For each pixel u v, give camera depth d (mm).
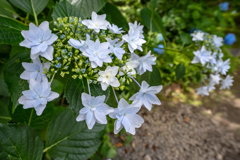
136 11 1278
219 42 469
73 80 225
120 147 861
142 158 846
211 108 1219
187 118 1091
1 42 244
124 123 224
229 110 1218
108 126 765
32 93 198
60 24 232
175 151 912
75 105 219
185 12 1490
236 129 1089
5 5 315
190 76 1291
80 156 331
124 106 225
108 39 220
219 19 1679
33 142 268
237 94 1379
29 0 296
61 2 265
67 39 230
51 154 327
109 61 208
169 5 1534
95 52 205
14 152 251
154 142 928
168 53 1214
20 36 250
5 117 373
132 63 249
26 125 264
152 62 281
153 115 1076
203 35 475
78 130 334
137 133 952
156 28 478
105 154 697
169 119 1073
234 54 1820
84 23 229
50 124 328
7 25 249
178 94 1277
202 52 417
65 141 332
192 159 894
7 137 248
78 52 227
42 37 196
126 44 260
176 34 1506
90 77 221
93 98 199
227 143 994
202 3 1754
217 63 467
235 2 2248
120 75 244
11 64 255
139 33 257
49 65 223
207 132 1043
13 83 250
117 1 1294
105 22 239
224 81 536
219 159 913
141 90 244
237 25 2176
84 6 294
